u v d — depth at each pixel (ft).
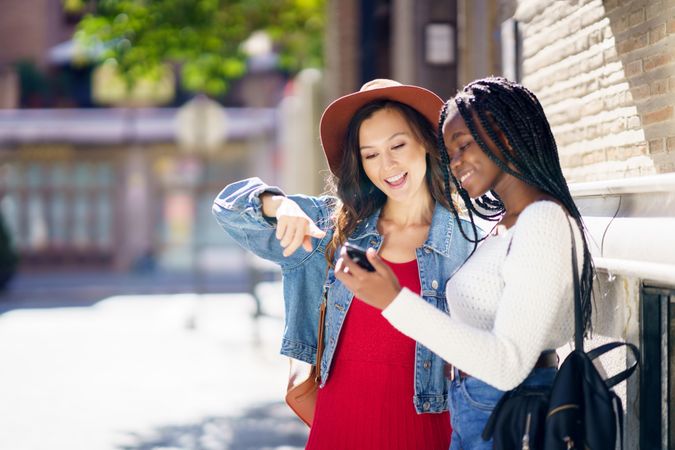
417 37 30.25
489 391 8.43
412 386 9.93
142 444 21.16
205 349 36.27
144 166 95.09
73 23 102.27
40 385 28.73
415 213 10.57
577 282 7.93
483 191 8.48
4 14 101.19
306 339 10.86
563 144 15.12
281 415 24.17
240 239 10.71
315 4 50.26
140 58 46.83
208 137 48.60
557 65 15.44
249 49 51.08
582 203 11.42
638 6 12.32
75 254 94.53
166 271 93.71
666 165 11.56
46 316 50.67
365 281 7.84
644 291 10.18
